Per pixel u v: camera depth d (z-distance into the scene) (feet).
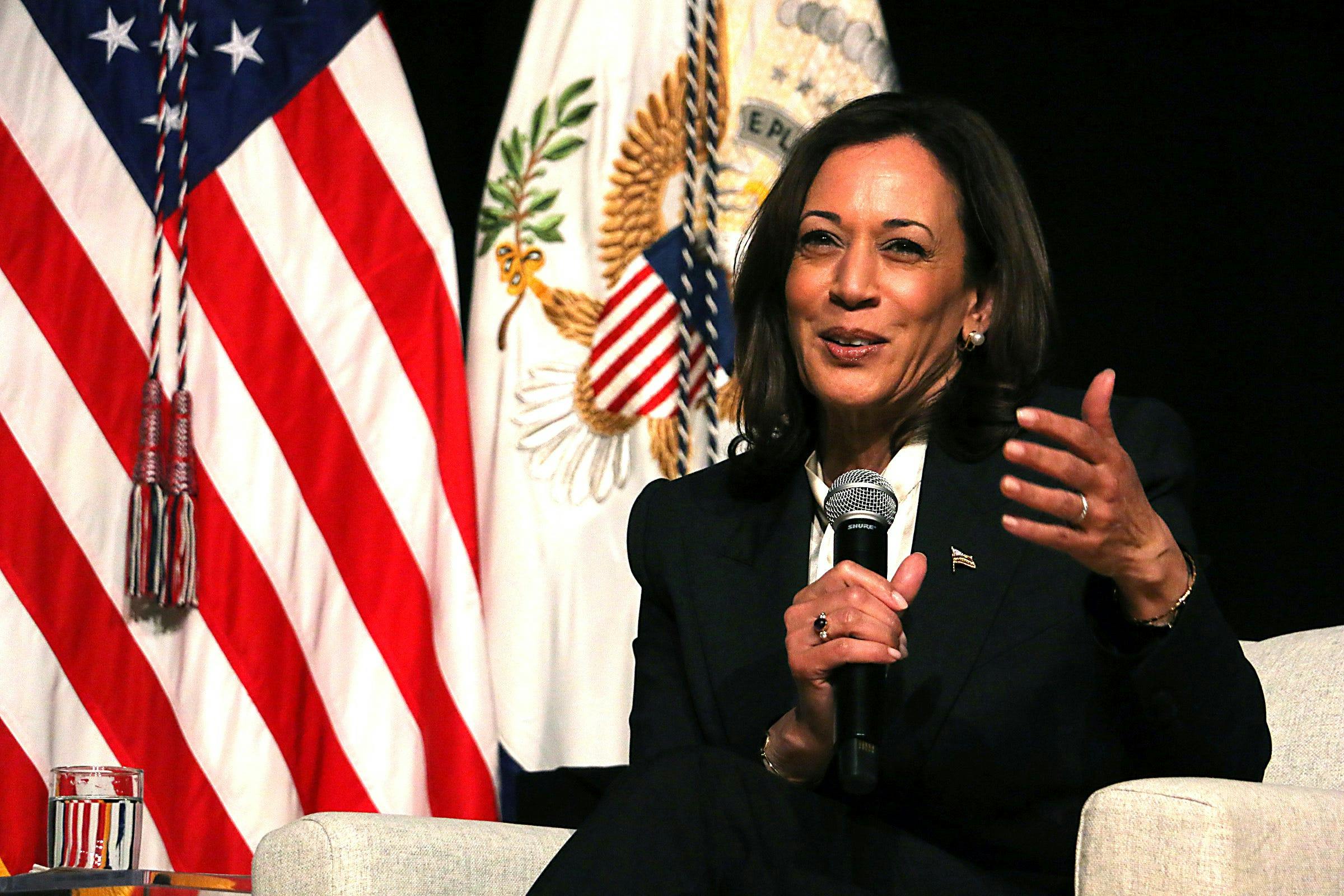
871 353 21.62
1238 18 46.50
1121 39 46.80
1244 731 18.45
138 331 34.04
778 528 22.90
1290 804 16.22
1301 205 45.98
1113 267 46.39
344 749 33.65
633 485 36.27
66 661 32.35
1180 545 19.47
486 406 36.99
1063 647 20.07
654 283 36.70
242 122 35.53
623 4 37.93
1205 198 46.47
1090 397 16.85
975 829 20.13
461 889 20.88
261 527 33.99
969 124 22.66
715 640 22.27
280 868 20.70
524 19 46.26
